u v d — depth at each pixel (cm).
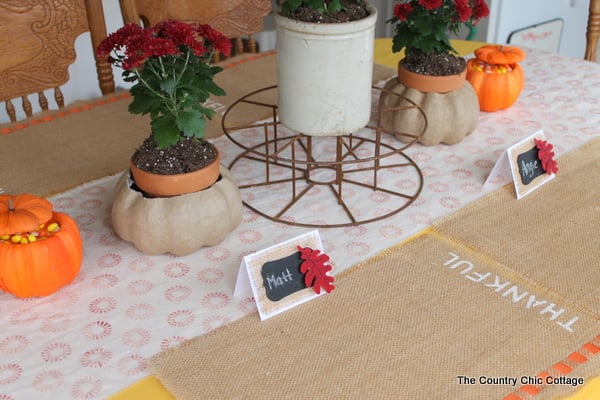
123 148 136
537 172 123
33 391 79
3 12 147
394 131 137
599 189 122
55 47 157
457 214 114
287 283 93
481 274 100
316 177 126
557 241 107
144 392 80
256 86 164
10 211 92
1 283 92
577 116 150
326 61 102
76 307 93
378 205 117
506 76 147
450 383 80
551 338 87
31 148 135
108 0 242
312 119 108
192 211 100
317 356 85
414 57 136
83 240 108
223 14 181
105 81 167
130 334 88
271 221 112
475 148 137
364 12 106
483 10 130
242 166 130
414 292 96
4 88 152
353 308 93
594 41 201
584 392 79
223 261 103
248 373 82
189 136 98
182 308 93
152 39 89
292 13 103
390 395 79
